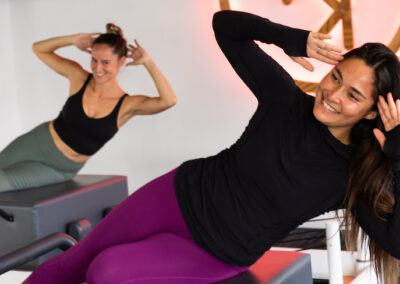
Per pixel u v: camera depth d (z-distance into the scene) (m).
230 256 1.58
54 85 5.26
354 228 1.52
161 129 4.90
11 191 3.08
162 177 1.68
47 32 5.21
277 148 1.46
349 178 1.42
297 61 1.47
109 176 3.45
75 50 5.11
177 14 4.71
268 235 1.57
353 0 4.04
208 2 4.59
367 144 1.40
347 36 4.05
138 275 1.48
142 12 4.84
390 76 1.31
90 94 3.21
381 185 1.39
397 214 1.37
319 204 1.50
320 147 1.43
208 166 1.61
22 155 3.30
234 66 1.66
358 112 1.34
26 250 1.70
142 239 1.66
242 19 1.58
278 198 1.48
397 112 1.31
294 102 1.50
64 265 1.73
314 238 3.85
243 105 4.57
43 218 2.75
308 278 1.86
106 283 1.45
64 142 3.25
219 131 4.70
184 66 4.74
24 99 5.38
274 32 1.48
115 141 5.09
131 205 1.65
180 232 1.63
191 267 1.55
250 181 1.51
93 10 5.02
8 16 5.30
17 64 5.36
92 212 3.12
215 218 1.55
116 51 3.09
